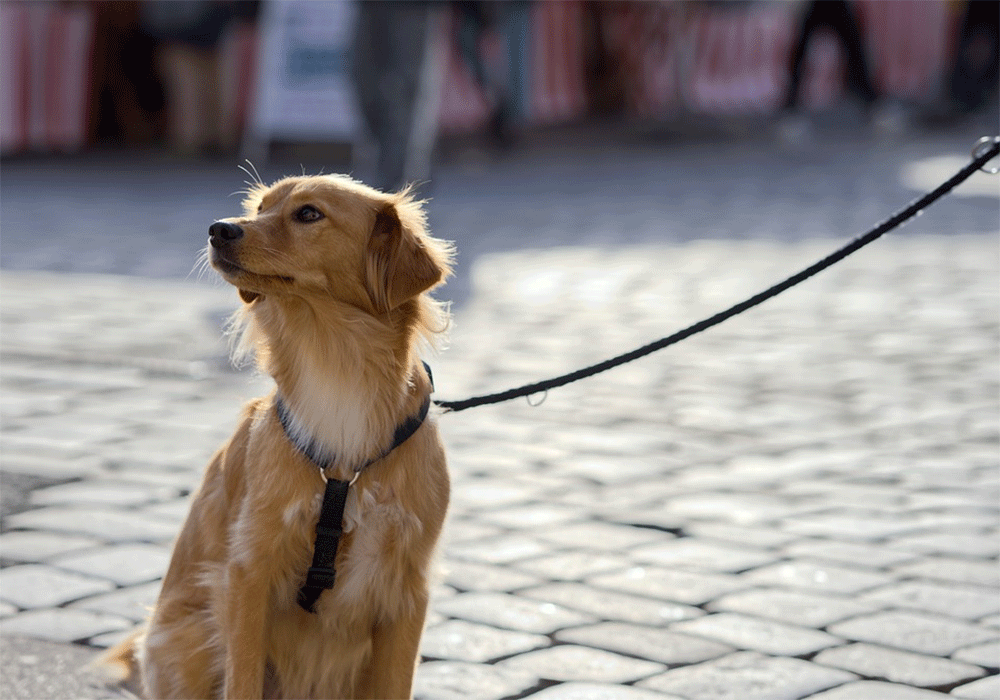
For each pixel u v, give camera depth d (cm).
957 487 947
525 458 1012
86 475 948
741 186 2594
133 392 1167
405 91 2000
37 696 628
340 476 546
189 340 1343
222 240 557
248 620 544
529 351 1323
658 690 644
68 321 1412
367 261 570
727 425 1105
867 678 657
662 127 3709
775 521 882
